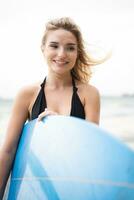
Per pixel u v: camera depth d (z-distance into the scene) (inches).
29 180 60.7
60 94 72.8
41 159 59.5
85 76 78.3
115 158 52.4
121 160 52.0
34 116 71.8
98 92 75.2
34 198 59.3
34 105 72.1
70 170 55.5
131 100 453.4
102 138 54.0
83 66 77.7
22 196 61.3
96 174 53.1
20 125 71.3
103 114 450.9
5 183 69.4
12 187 64.6
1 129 409.7
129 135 431.5
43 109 71.8
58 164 56.9
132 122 442.6
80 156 55.0
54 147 58.3
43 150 59.8
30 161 61.5
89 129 55.7
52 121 60.6
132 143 421.1
